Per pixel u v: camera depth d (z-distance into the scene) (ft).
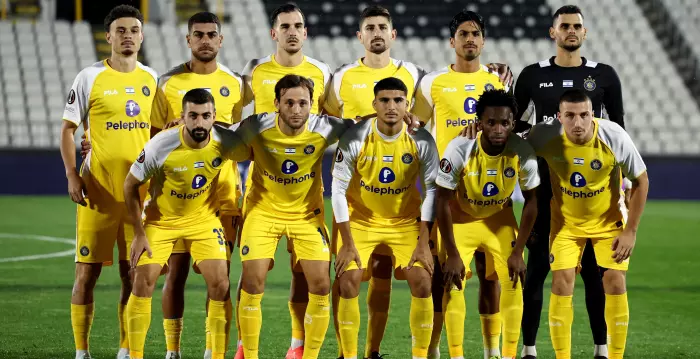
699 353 63.77
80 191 59.82
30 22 218.79
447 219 55.98
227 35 223.71
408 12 237.25
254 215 57.31
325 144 56.75
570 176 55.98
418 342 55.93
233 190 62.85
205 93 54.85
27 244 119.85
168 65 213.05
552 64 63.05
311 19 233.14
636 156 55.36
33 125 192.44
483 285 59.47
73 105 61.52
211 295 56.65
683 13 241.96
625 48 230.68
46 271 98.84
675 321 75.36
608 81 62.23
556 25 62.13
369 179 56.24
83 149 61.57
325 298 56.08
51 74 206.49
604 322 59.98
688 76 230.68
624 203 60.95
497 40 232.53
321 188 59.06
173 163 55.62
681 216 159.33
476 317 76.84
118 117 61.31
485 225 57.47
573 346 65.87
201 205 57.88
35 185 178.81
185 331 69.67
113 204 60.80
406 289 89.76
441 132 63.98
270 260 56.59
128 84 61.93
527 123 64.03
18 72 205.16
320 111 66.33
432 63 221.25
